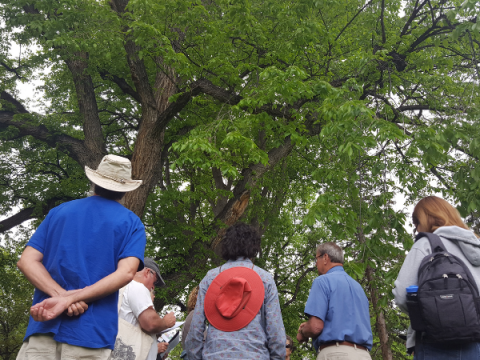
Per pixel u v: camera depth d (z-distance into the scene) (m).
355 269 4.46
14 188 14.59
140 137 9.63
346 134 5.34
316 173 6.02
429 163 5.61
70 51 10.26
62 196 14.24
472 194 4.32
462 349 2.00
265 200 15.48
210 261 13.20
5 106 13.56
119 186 2.18
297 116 8.84
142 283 3.16
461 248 2.19
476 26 5.19
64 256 1.91
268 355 2.40
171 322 3.04
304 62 9.51
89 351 1.78
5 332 16.81
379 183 5.30
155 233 14.30
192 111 12.14
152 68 11.21
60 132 12.42
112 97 15.26
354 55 8.65
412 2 10.20
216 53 9.25
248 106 8.48
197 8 8.40
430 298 2.01
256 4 9.96
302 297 19.53
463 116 4.80
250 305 2.44
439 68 9.51
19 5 10.90
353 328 2.97
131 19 8.90
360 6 10.89
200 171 14.30
